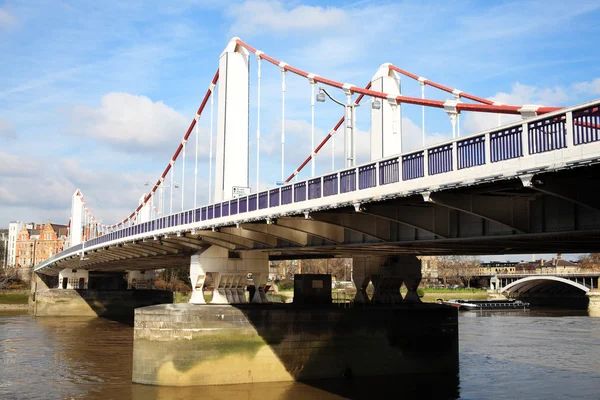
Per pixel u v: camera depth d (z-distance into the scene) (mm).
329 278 50062
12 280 182500
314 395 39781
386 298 51094
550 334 77625
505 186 22188
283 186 33688
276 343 44312
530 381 44938
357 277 51094
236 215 38031
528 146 19625
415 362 47969
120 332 79688
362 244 32344
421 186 24109
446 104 32094
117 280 130625
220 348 43156
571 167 18172
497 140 20844
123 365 51938
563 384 43844
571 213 21891
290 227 35312
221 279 48500
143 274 122000
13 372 48719
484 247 33719
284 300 117438
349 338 46156
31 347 63969
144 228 55781
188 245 50094
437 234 27219
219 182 54469
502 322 97500
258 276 49406
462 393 40812
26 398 39688
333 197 29500
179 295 135375
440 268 183875
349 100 43281
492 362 53594
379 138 53000
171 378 42594
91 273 128000
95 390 41688
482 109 30047
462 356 57125
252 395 39750
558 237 23828
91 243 79125
